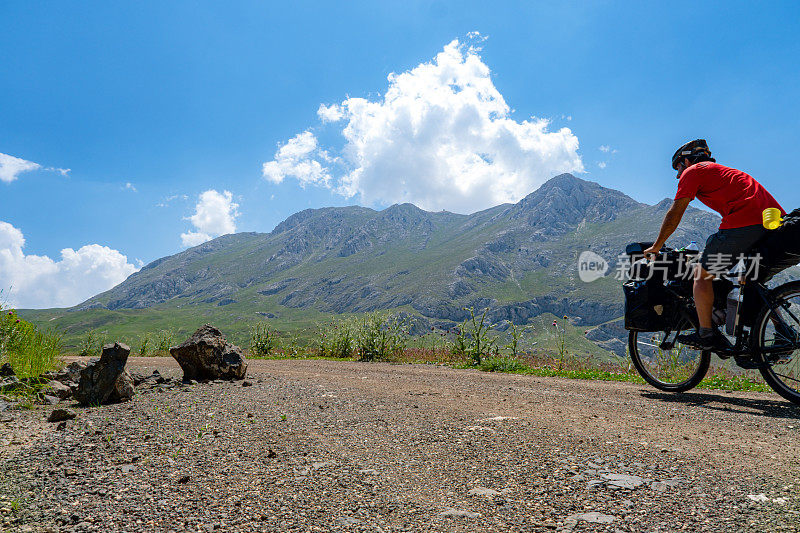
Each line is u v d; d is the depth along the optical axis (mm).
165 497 1969
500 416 3434
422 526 1717
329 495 1989
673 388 4930
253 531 1676
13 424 3250
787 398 3939
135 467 2334
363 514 1812
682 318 4762
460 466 2350
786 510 1751
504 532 1665
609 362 7637
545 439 2783
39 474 2238
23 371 5242
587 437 2818
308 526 1714
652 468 2250
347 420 3297
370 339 11227
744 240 3801
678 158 4430
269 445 2695
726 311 4125
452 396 4387
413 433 2955
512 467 2314
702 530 1626
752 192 3814
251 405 3822
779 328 3889
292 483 2119
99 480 2162
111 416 3447
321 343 13320
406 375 6582
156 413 3535
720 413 3586
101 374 4012
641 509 1805
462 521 1754
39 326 6738
